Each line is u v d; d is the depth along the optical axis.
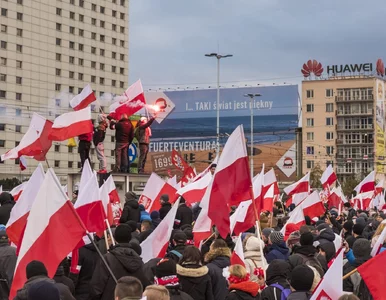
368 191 29.61
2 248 11.46
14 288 9.23
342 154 136.38
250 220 13.16
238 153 12.04
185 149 128.00
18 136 110.75
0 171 105.94
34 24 115.19
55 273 10.08
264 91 123.75
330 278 8.53
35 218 9.43
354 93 136.25
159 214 17.83
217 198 11.92
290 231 15.62
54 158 114.00
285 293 9.46
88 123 20.41
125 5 134.00
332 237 14.11
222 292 10.80
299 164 137.12
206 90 127.75
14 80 111.50
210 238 14.88
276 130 123.06
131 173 34.09
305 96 138.75
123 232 10.40
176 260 11.55
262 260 11.02
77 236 9.48
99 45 128.25
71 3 122.31
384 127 140.75
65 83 120.75
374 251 11.29
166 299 7.20
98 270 10.11
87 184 12.12
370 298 11.09
